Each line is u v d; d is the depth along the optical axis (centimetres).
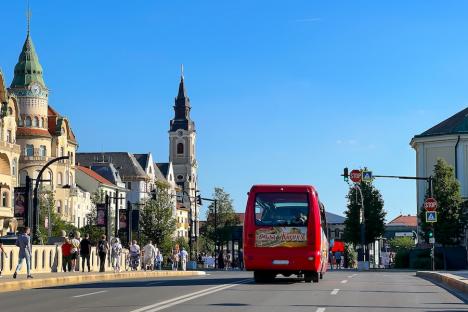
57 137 10919
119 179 13912
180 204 16662
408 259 6969
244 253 2620
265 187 2645
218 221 14188
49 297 1995
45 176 10431
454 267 6512
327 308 1595
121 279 3412
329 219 10638
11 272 3334
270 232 2608
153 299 1848
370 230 7981
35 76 10444
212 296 1944
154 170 15712
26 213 3866
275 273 2762
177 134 19625
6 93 8938
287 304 1688
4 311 1552
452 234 6525
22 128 10306
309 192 2628
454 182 6631
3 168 8525
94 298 1919
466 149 7756
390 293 2162
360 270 6306
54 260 3822
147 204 8800
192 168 19575
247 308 1578
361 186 8038
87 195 12019
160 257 5269
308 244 2592
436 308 1656
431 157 8025
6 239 4325
